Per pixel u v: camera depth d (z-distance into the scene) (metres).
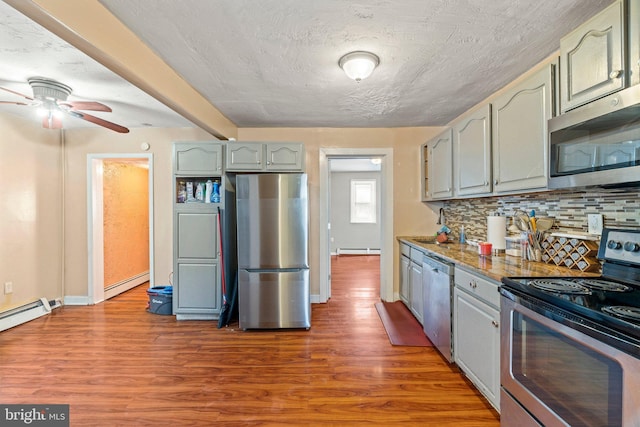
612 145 1.24
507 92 2.08
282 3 1.56
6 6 1.47
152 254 3.81
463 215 3.47
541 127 1.76
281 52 2.06
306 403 1.90
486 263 2.04
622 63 1.24
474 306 1.94
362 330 3.02
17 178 3.29
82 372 2.25
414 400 1.93
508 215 2.65
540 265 1.93
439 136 3.31
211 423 1.74
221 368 2.31
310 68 2.29
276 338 2.85
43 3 1.30
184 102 2.51
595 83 1.36
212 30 1.81
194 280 3.27
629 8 1.22
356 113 3.37
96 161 3.87
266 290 3.03
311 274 3.95
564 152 1.49
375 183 7.75
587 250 1.70
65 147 3.81
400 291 3.90
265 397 1.96
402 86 2.62
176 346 2.68
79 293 3.83
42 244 3.56
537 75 1.79
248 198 3.02
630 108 1.17
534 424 1.30
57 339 2.81
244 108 3.20
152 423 1.73
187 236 3.27
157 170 3.81
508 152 2.08
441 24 1.74
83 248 3.83
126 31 1.79
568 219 1.96
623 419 0.94
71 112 2.53
